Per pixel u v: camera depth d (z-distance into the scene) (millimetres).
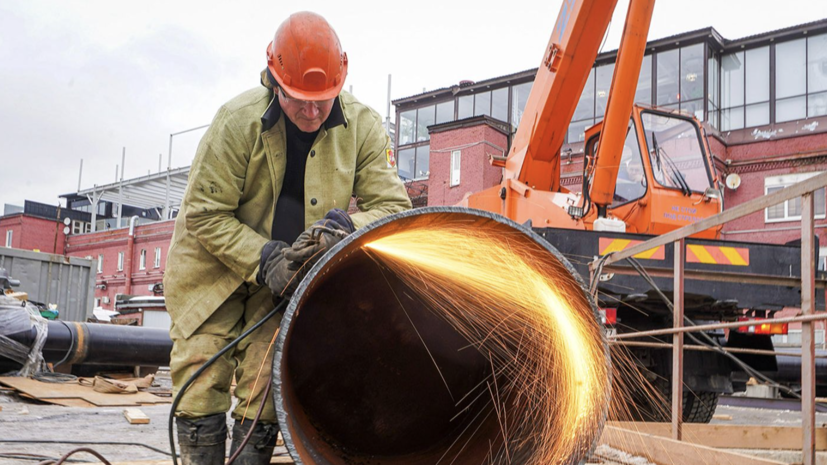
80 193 50219
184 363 2717
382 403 2848
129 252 42281
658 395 6355
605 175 8156
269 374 2703
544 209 8539
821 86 24906
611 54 26516
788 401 11961
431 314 2854
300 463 1963
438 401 2906
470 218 2078
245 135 2725
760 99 25828
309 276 1949
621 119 8047
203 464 2691
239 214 2875
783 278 6367
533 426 2465
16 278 13336
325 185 2852
